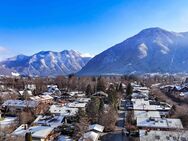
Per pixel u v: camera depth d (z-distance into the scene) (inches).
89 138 2452.0
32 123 2935.5
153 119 2928.2
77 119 2950.3
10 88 5885.8
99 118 3004.4
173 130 2576.3
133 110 3612.2
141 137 2287.2
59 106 3730.3
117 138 2635.3
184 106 3801.7
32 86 6318.9
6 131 2485.2
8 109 3659.0
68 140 2448.3
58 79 7342.5
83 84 6240.2
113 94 3954.2
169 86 6245.1
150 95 5221.5
